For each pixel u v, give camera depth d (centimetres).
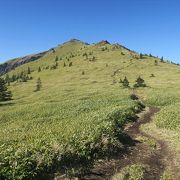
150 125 4375
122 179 2159
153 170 2402
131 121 4591
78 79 18438
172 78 16200
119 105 6006
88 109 5825
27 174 1908
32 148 2184
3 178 1825
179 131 3750
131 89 11781
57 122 4009
